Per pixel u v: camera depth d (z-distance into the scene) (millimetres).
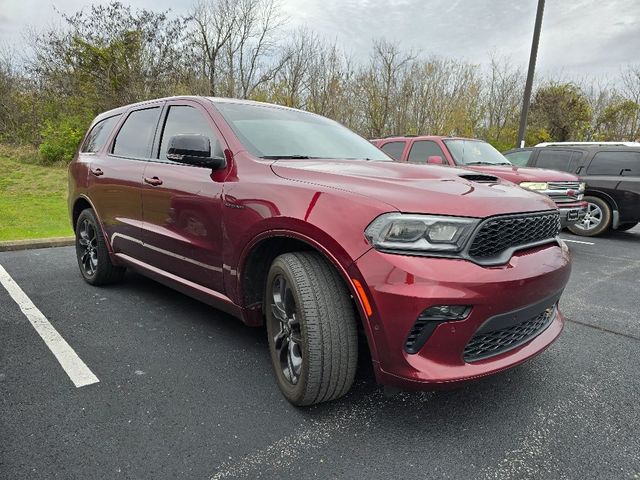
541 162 8836
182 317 3605
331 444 2061
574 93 23031
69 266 5148
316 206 2139
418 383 1917
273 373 2719
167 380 2607
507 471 1905
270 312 2488
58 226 7254
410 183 2152
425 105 21891
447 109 22047
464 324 1909
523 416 2311
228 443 2049
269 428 2170
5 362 2783
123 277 4418
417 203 1964
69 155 14109
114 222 3783
